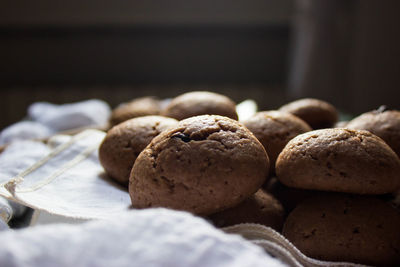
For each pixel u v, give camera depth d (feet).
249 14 3.74
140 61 3.86
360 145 0.85
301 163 0.86
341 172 0.83
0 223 0.88
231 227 0.82
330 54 3.32
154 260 0.58
